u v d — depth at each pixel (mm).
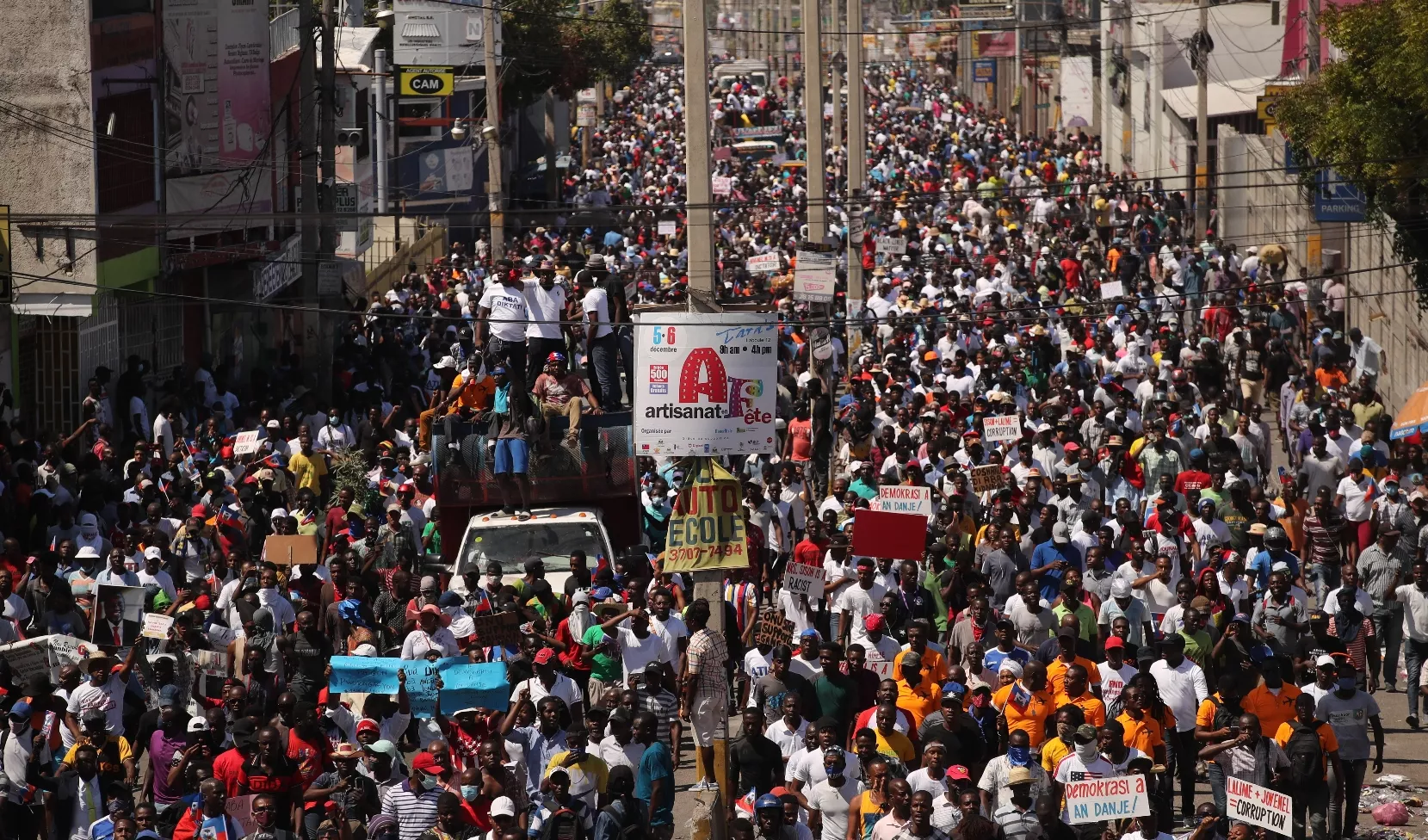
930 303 88125
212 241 85188
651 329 41031
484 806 34750
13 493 58156
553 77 162875
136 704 41656
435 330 88438
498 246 107875
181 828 34750
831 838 34781
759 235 127125
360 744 37531
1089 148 180875
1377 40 68250
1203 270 97375
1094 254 104500
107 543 53750
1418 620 46750
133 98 77062
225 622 45781
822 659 39188
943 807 33531
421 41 127625
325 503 62094
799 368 82000
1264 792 33031
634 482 55188
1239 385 76375
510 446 54188
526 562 48594
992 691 39688
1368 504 57344
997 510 50094
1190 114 143250
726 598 47969
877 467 62375
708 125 45750
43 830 38281
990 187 134375
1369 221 76688
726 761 37500
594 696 41906
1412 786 42719
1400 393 82875
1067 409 66000
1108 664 40156
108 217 66562
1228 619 43875
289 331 95000
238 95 84000
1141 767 34844
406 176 137000
